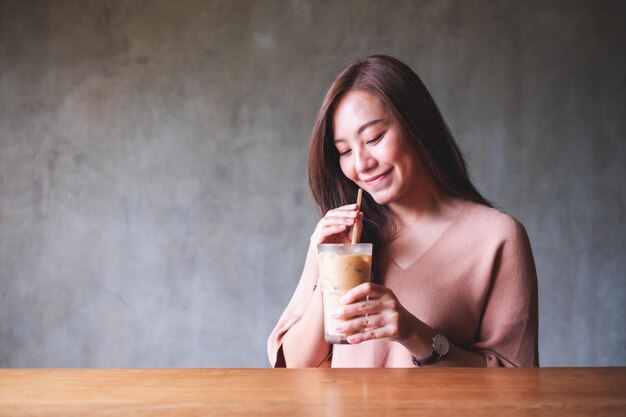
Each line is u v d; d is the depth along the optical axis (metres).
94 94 4.65
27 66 4.67
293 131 4.59
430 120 1.51
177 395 0.96
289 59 4.59
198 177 4.60
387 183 1.47
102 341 4.60
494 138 4.55
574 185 4.55
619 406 0.90
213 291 4.58
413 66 4.57
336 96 1.47
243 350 4.57
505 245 1.51
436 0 4.57
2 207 4.66
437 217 1.58
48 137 4.65
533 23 4.56
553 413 0.87
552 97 4.57
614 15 4.58
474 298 1.52
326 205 1.63
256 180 4.59
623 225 4.55
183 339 4.58
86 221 4.63
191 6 4.62
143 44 4.64
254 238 4.58
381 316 1.26
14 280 4.64
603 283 4.53
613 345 4.51
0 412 0.89
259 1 4.61
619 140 4.56
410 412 0.87
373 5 4.58
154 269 4.61
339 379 1.05
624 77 4.56
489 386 1.00
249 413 0.87
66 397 0.96
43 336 4.61
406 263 1.57
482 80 4.55
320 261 1.29
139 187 4.62
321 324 1.50
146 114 4.63
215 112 4.61
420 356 1.37
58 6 4.66
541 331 4.52
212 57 4.61
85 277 4.62
